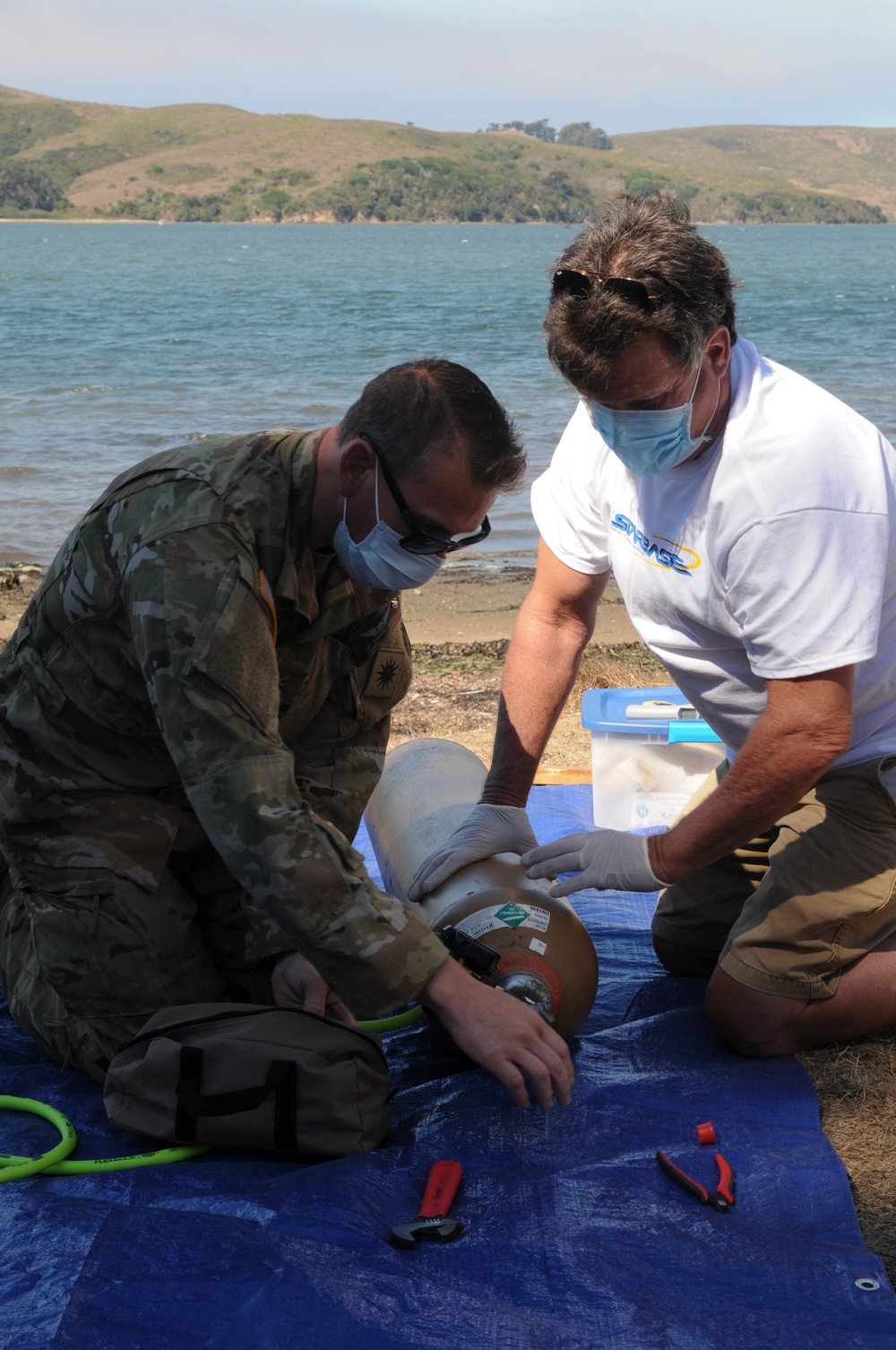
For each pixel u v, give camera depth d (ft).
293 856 7.52
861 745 9.46
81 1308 6.49
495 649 25.57
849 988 9.43
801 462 8.26
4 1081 9.52
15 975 9.79
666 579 9.39
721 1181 7.73
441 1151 8.30
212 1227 7.09
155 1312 6.50
